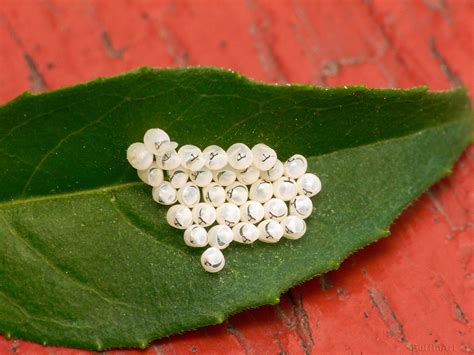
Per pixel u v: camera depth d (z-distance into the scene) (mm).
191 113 45
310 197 46
